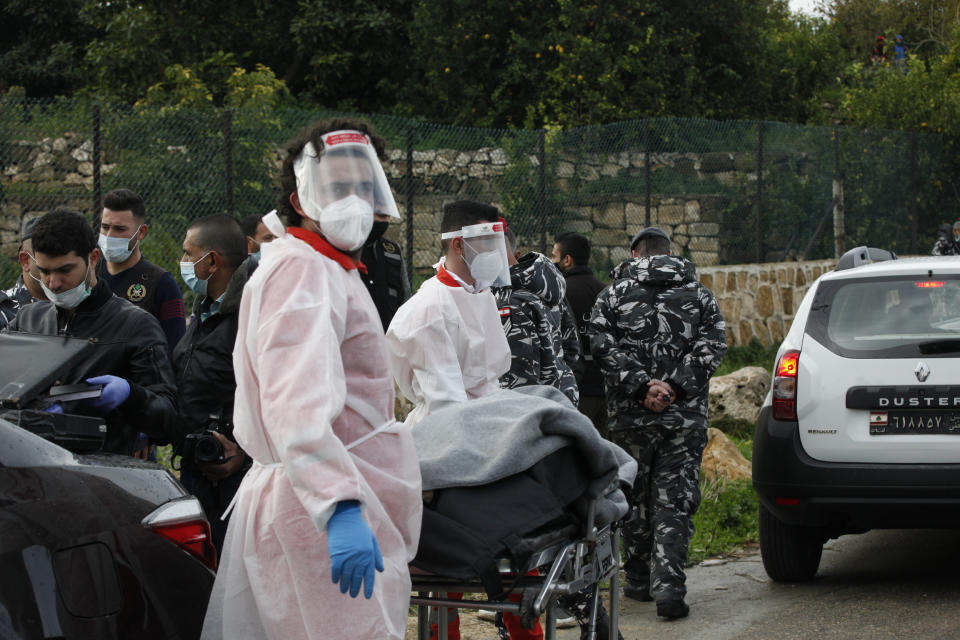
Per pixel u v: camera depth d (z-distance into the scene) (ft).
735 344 44.55
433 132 38.68
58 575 8.39
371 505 8.43
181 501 9.47
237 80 49.24
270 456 8.82
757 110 62.59
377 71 59.26
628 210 42.37
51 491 8.63
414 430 10.61
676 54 57.67
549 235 39.86
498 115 56.18
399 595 8.65
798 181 48.75
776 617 17.28
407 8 59.72
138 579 8.85
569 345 17.12
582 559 11.10
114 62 53.78
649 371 17.92
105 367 12.01
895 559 20.92
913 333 18.03
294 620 8.39
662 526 17.54
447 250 13.08
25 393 9.98
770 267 46.37
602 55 53.72
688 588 19.38
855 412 17.81
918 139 55.77
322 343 8.22
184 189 32.48
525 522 9.67
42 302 13.00
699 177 44.96
